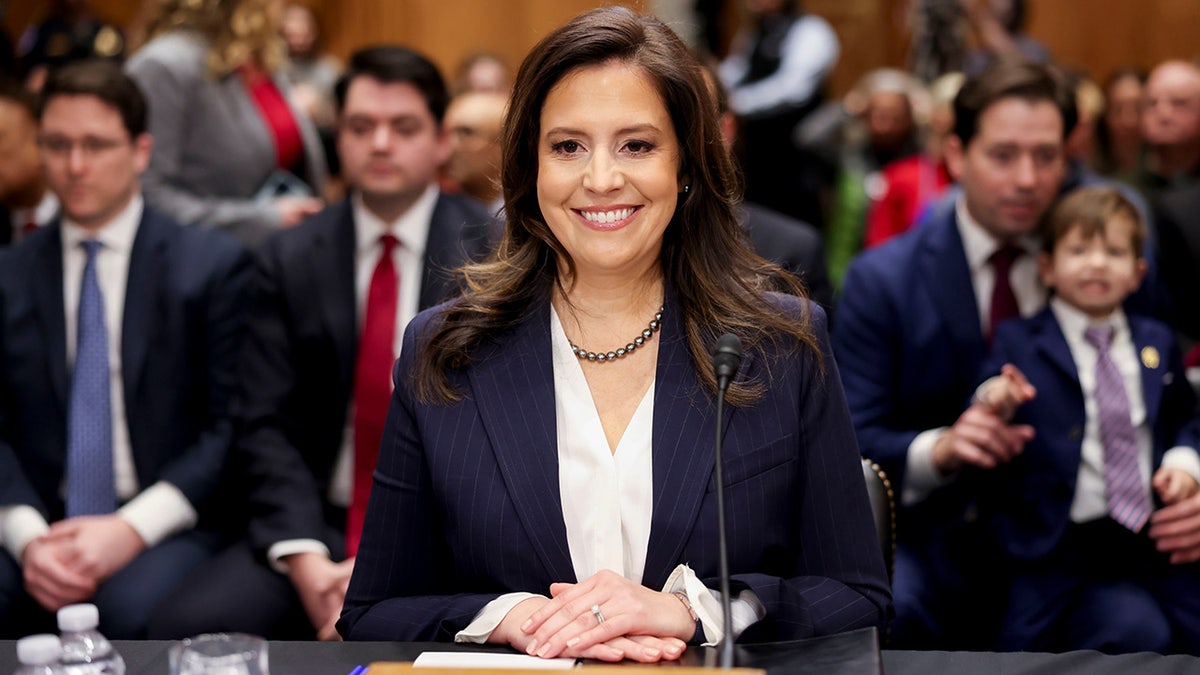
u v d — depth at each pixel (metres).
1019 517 2.69
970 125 2.90
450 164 3.95
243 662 1.29
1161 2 7.96
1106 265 2.67
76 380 2.95
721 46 8.18
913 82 6.82
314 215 3.04
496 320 1.86
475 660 1.54
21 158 3.65
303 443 2.94
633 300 1.87
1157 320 2.96
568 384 1.83
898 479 2.80
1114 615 2.53
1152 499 2.67
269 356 2.94
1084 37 8.11
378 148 2.88
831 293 3.22
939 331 2.88
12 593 2.82
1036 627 2.58
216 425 3.02
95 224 3.00
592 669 1.40
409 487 1.85
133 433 2.96
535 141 1.82
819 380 1.84
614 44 1.75
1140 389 2.70
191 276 3.02
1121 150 5.66
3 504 2.87
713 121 1.82
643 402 1.81
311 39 6.83
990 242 2.92
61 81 2.94
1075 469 2.62
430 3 7.68
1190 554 2.59
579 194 1.75
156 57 3.71
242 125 3.84
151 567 2.82
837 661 1.48
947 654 1.63
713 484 1.75
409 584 1.86
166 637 2.65
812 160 6.82
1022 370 2.71
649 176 1.74
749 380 1.80
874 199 5.93
